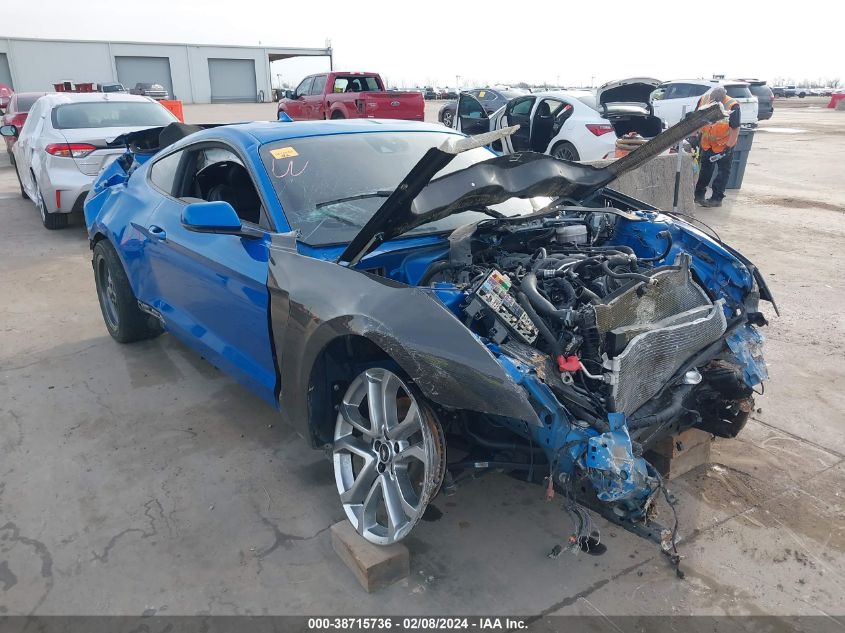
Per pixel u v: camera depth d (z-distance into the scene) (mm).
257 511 3105
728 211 9617
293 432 3795
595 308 2445
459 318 2600
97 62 43875
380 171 3584
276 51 50031
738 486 3201
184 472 3416
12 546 2889
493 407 2229
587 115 10773
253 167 3416
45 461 3520
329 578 2684
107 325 5160
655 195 7703
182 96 47375
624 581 2635
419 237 3270
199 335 3824
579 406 2346
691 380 2832
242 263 3229
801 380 4270
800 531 2891
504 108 12703
